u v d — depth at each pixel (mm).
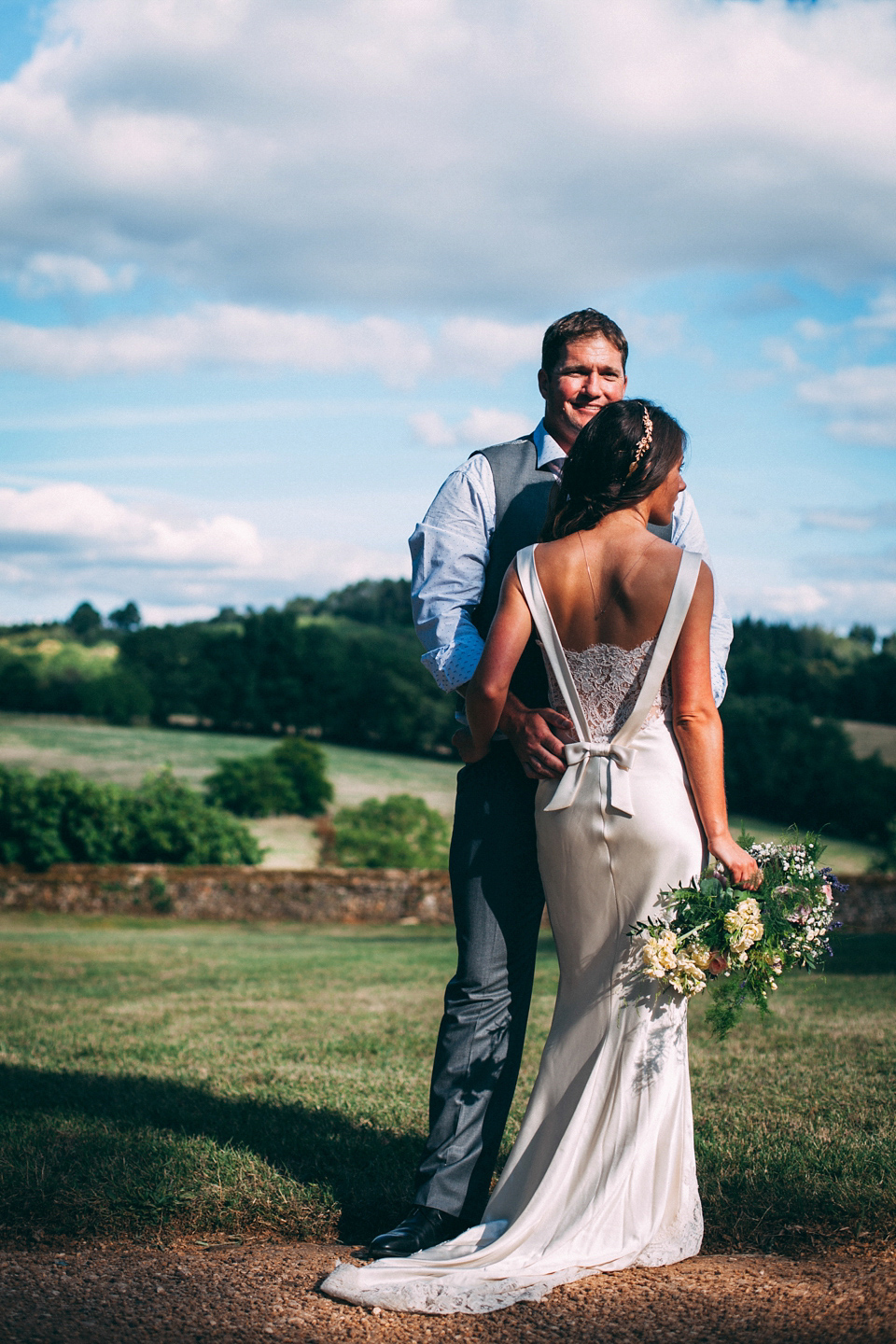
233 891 17578
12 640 78062
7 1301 2066
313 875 17625
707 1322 1916
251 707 57531
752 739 47656
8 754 48719
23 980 9445
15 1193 2596
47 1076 4551
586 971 2287
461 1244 2217
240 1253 2350
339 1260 2293
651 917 2195
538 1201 2180
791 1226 2389
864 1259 2189
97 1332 1930
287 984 8953
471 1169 2387
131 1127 3383
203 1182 2684
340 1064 4926
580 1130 2219
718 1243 2354
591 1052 2254
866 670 61438
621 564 2252
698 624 2209
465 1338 1886
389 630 86562
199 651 59812
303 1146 3170
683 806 2234
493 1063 2439
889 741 55062
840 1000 7449
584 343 2711
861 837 45250
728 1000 2281
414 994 8117
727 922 2129
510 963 2480
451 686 2531
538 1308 1982
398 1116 3645
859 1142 3014
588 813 2242
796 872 2260
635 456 2283
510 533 2670
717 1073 4414
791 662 62969
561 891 2305
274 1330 1936
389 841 31203
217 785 40688
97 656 64750
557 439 2770
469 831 2494
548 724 2328
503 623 2324
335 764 51250
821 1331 1854
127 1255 2336
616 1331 1889
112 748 51406
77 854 24953
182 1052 5328
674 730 2258
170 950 12727
